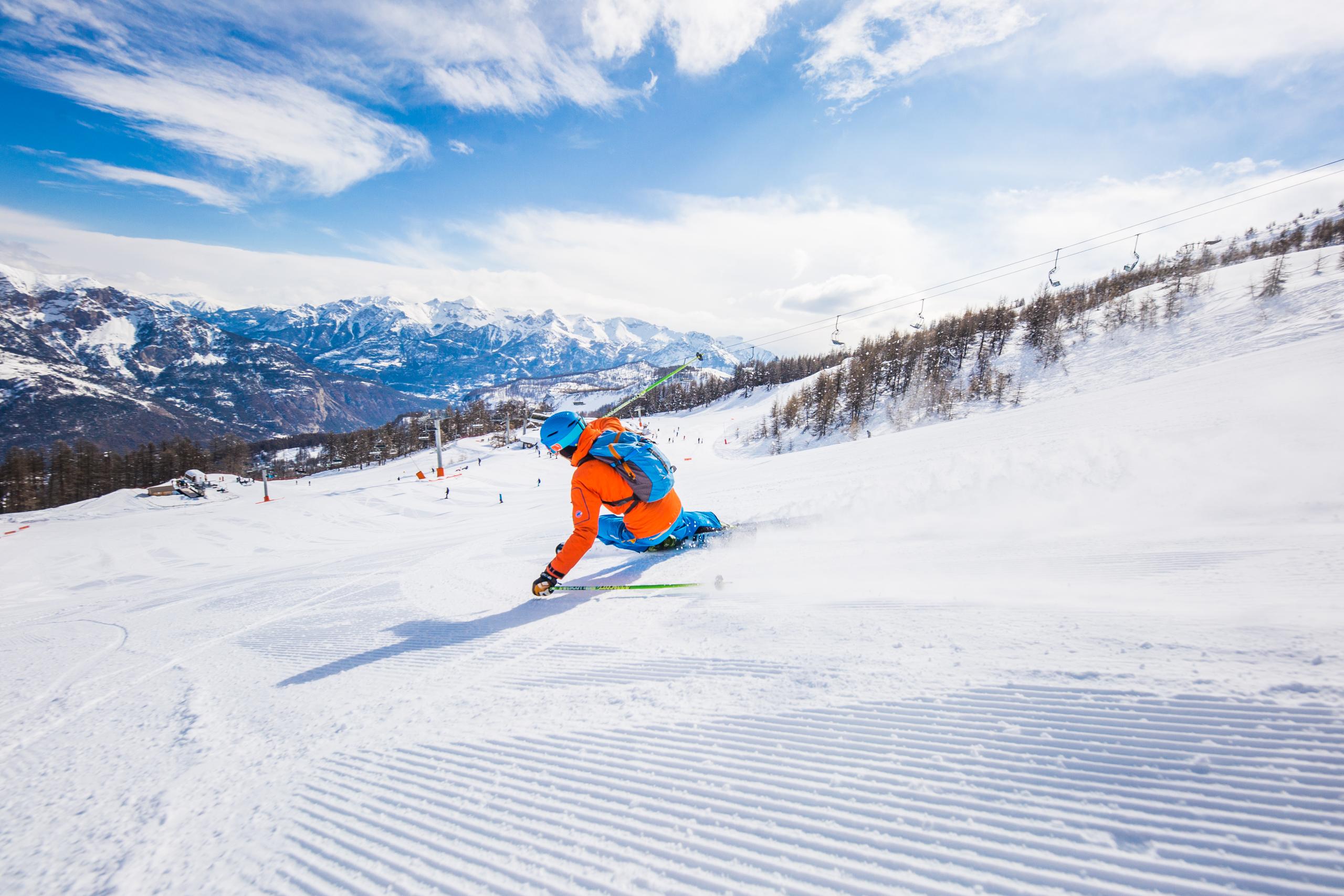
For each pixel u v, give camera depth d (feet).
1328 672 5.30
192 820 6.15
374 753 7.20
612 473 13.88
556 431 13.79
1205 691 5.40
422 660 10.63
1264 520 10.82
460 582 18.24
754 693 7.18
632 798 5.59
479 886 4.74
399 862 5.13
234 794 6.62
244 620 17.02
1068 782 4.73
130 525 149.28
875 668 7.17
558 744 6.77
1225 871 3.69
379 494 177.47
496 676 9.25
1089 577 9.27
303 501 174.81
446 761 6.76
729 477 51.93
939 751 5.43
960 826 4.52
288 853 5.43
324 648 12.55
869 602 9.67
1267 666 5.61
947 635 7.73
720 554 15.05
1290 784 4.23
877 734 5.87
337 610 16.60
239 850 5.55
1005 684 6.27
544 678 8.86
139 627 18.48
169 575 68.18
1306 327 129.49
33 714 10.43
